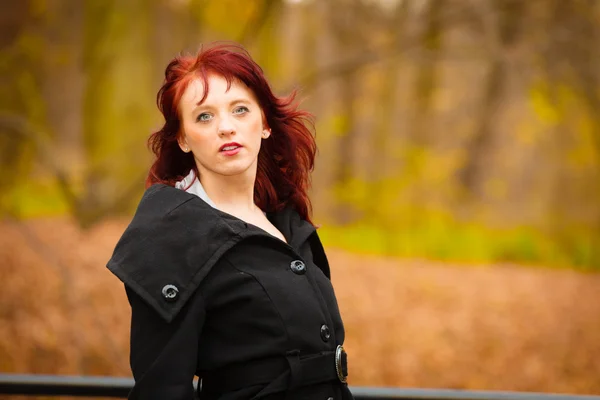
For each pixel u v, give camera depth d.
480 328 14.34
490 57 18.58
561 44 18.11
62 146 18.72
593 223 19.20
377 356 13.41
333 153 20.67
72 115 18.83
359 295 15.45
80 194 17.19
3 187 17.44
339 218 20.05
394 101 20.55
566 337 14.20
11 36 17.80
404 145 20.64
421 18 18.45
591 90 18.23
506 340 13.96
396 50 17.91
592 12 17.69
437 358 13.36
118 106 18.92
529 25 18.28
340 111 20.69
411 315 14.68
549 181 19.80
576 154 19.55
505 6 17.81
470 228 19.30
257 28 15.29
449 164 20.38
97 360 12.61
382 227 19.52
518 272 17.28
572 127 19.39
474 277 16.73
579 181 19.61
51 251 14.71
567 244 18.62
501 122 20.12
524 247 18.42
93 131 18.86
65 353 12.61
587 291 16.31
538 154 19.86
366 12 19.19
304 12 19.52
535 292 16.05
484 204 19.98
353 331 14.04
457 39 18.75
